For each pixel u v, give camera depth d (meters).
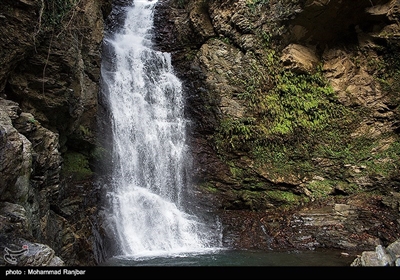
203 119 12.03
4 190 4.70
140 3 15.41
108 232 8.27
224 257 7.73
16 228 4.36
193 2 13.73
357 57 11.23
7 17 6.68
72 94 8.02
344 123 11.06
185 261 7.39
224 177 11.20
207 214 10.42
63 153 8.95
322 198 10.37
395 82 10.64
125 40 13.45
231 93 11.86
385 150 10.51
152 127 11.73
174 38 13.93
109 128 10.58
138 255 8.09
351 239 8.64
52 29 7.52
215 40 12.69
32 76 7.38
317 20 11.08
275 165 11.15
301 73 11.50
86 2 9.68
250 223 9.93
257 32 11.73
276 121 11.45
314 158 11.01
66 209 7.34
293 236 9.05
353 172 10.52
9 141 4.93
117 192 9.66
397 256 5.07
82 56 9.33
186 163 11.70
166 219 9.72
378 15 10.44
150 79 12.63
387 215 9.09
